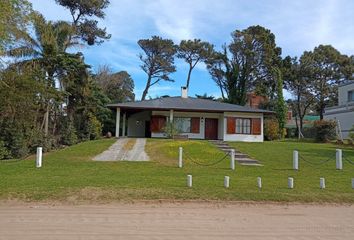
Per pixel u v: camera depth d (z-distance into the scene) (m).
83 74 33.50
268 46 57.19
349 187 13.47
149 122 39.41
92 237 7.11
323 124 35.34
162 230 7.77
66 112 34.62
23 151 23.70
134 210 9.82
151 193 11.62
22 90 24.94
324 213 10.05
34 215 9.01
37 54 30.28
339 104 44.09
